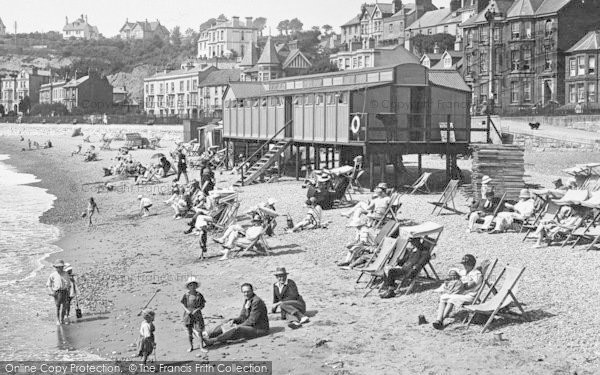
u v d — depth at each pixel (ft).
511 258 65.26
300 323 53.57
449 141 115.24
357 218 84.94
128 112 515.09
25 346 54.19
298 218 94.89
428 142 114.01
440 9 438.40
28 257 89.35
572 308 50.70
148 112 513.04
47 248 95.09
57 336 56.65
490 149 98.12
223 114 173.99
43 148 334.85
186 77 472.44
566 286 55.77
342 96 118.42
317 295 60.75
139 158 231.30
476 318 50.57
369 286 61.52
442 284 58.29
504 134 165.07
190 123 254.27
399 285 59.26
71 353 52.19
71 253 90.89
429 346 46.93
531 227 74.49
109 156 258.78
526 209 76.33
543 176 128.47
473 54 294.25
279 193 118.01
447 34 392.47
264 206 81.15
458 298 49.75
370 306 56.70
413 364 44.32
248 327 51.80
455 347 46.19
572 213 71.51
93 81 552.82
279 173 137.49
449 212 90.53
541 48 267.18
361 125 113.09
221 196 96.58
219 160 174.19
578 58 254.47
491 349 45.21
